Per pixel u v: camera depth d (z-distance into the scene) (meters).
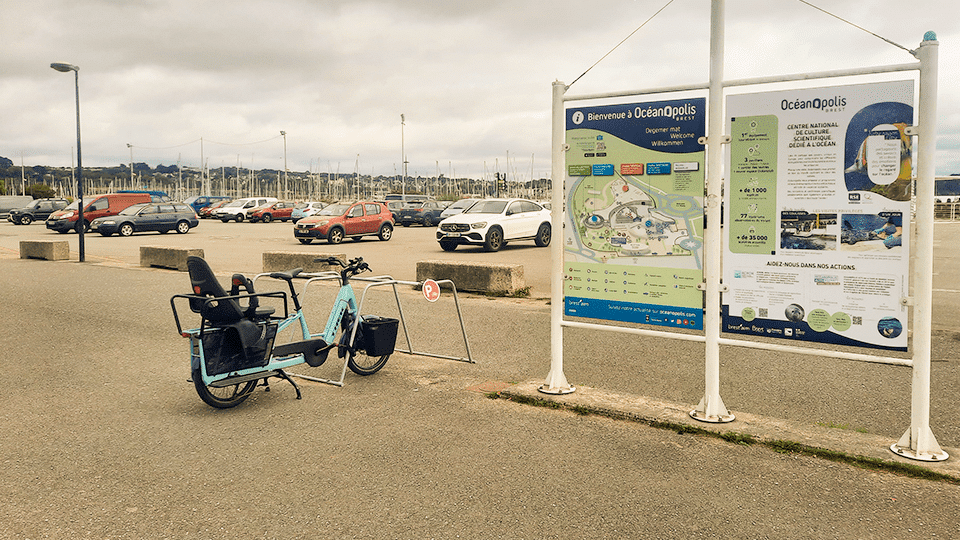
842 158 4.72
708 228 5.18
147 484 4.26
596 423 5.35
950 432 5.09
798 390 6.23
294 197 124.94
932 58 4.29
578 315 6.07
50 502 4.01
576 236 6.00
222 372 5.75
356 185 121.31
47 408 5.88
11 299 12.24
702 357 7.50
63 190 114.19
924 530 3.61
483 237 21.58
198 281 5.70
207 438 5.10
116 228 32.22
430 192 131.88
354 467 4.50
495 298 12.15
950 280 14.32
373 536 3.58
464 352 7.92
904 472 4.32
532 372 6.97
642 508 3.87
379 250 23.02
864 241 4.70
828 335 4.89
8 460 4.68
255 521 3.76
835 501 3.96
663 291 5.60
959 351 7.75
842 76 4.59
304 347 6.38
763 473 4.36
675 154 5.45
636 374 6.84
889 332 4.66
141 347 8.37
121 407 5.90
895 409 5.66
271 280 14.90
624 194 5.72
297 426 5.36
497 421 5.42
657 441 4.94
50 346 8.42
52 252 20.17
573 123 5.91
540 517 3.77
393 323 6.95
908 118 4.48
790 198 4.94
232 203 50.69
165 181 157.25
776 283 5.05
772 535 3.56
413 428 5.27
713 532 3.60
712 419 5.21
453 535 3.58
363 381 6.70
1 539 3.56
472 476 4.34
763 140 4.99
